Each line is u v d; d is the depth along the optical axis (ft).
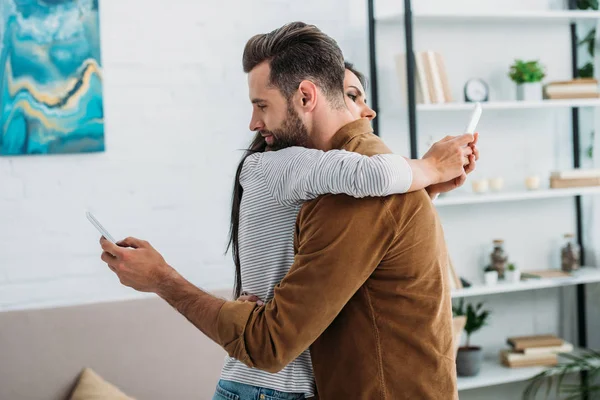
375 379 4.41
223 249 9.80
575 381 11.91
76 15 8.91
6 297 8.88
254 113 4.70
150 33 9.35
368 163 4.14
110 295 9.27
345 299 4.23
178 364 8.43
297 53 4.48
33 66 8.77
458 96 11.18
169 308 8.52
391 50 10.62
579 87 11.02
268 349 4.27
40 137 8.86
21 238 8.92
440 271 4.53
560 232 11.96
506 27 11.43
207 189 9.71
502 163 11.48
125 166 9.32
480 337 11.62
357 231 4.21
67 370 8.06
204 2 9.59
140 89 9.34
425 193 4.51
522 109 11.57
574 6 11.52
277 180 4.50
